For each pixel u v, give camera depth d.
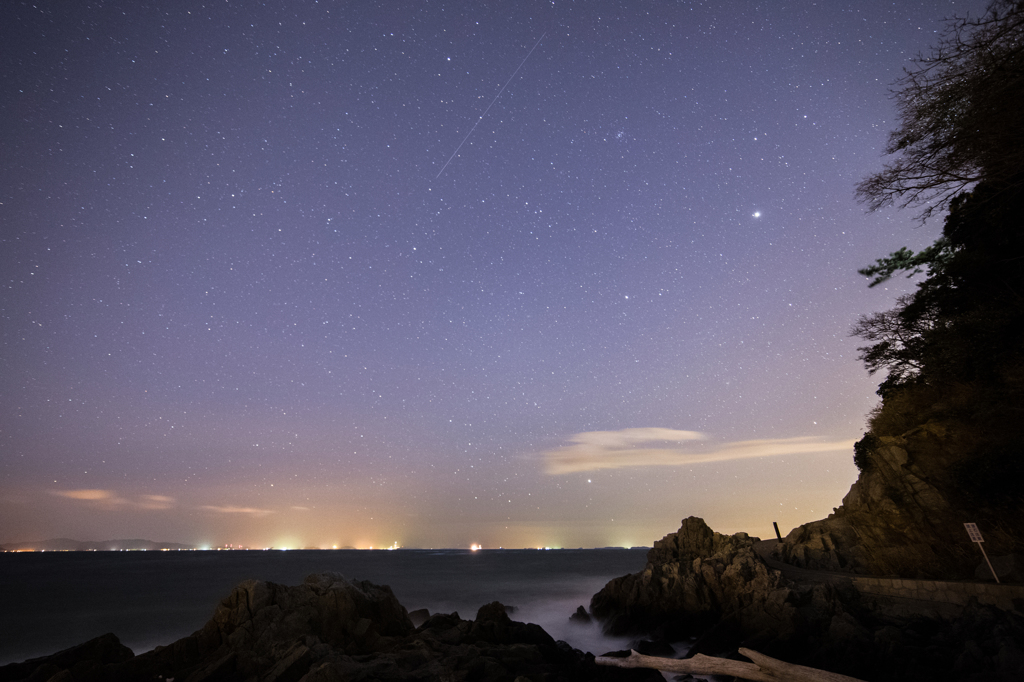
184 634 34.88
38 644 33.03
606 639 27.06
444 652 14.69
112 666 13.12
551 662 15.74
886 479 24.70
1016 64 10.92
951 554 20.48
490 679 12.35
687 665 8.00
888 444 25.34
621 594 30.86
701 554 31.66
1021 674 11.97
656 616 26.45
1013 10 10.71
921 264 26.66
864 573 24.53
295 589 16.34
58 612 44.19
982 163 12.41
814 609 20.45
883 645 15.77
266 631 14.48
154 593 58.31
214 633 15.01
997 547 19.30
